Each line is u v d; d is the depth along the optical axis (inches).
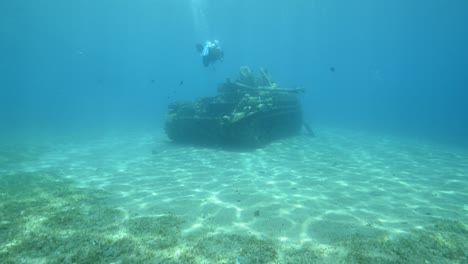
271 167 398.9
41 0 1493.6
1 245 173.2
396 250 163.5
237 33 3540.8
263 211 229.8
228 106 543.5
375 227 197.6
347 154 520.4
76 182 336.5
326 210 233.0
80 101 6190.9
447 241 176.1
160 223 205.3
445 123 2031.3
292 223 205.5
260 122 543.2
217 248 167.2
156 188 305.3
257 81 639.8
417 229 194.4
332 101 6063.0
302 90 590.6
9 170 405.4
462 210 237.3
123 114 2317.9
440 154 564.1
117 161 470.0
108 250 166.6
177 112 603.8
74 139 777.6
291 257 157.2
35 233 189.2
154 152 533.3
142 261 154.5
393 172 383.9
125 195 281.4
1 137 808.9
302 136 739.4
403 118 2352.4
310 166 410.0
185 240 178.2
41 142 714.2
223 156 473.7
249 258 156.1
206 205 246.2
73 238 181.9
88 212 230.4
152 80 762.2
